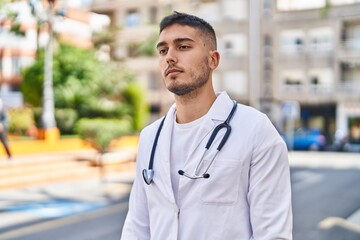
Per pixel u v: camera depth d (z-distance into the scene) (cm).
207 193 164
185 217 167
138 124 2114
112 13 3581
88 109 1895
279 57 3341
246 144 166
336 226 714
